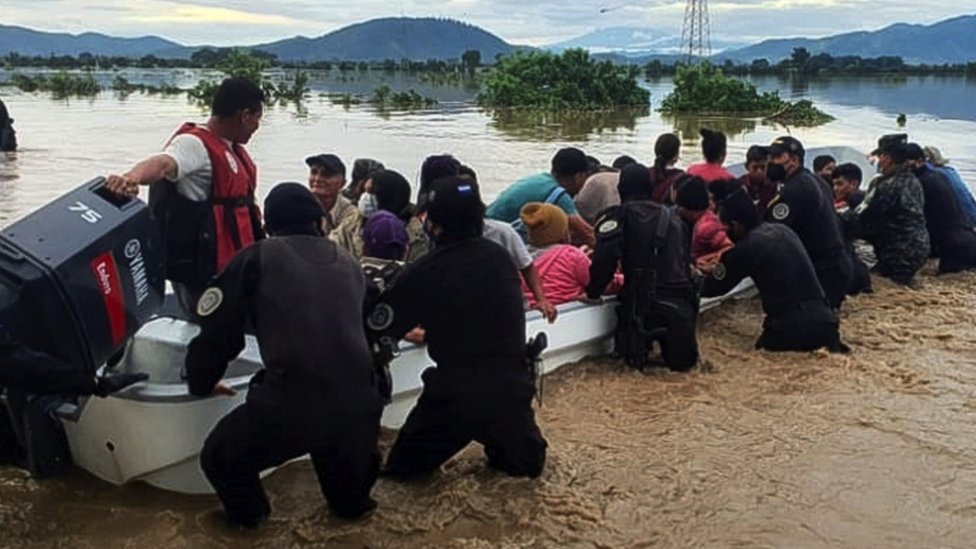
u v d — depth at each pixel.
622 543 3.77
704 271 6.68
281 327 3.55
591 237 6.68
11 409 4.04
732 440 4.80
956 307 7.73
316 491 4.15
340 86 57.16
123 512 3.88
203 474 3.97
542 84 38.50
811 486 4.30
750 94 37.03
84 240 3.58
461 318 4.04
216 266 4.48
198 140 4.41
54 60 98.56
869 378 5.79
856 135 25.45
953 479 4.40
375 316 4.02
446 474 4.32
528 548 3.72
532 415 4.21
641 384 5.62
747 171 8.48
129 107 33.56
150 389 3.91
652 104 42.47
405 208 5.57
